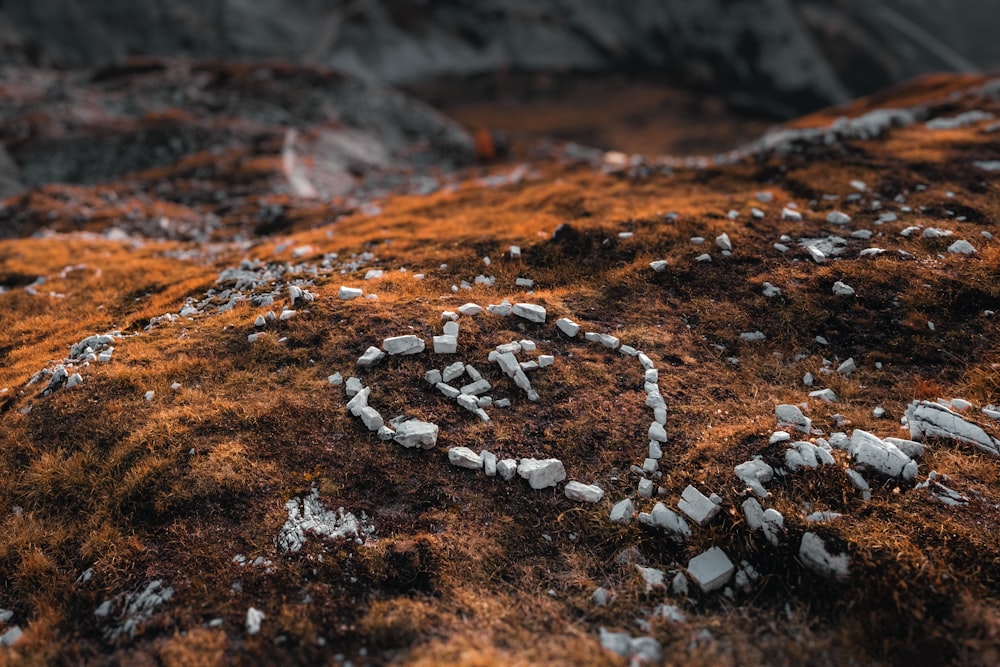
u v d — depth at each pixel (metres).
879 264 15.06
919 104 31.48
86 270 20.97
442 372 11.89
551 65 178.38
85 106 57.28
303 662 7.28
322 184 45.00
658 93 159.88
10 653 7.55
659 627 7.68
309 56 156.62
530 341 12.69
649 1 196.00
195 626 7.68
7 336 16.38
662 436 10.36
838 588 7.72
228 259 21.56
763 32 185.88
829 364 12.55
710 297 14.84
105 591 8.20
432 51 172.00
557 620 7.88
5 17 125.69
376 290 15.60
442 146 66.75
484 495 9.49
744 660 7.20
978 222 17.25
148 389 11.81
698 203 20.44
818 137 24.98
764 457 9.45
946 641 6.91
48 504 9.64
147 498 9.37
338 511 9.11
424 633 7.60
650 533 8.91
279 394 11.45
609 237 17.78
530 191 26.42
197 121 53.62
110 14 139.88
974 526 8.11
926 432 9.89
